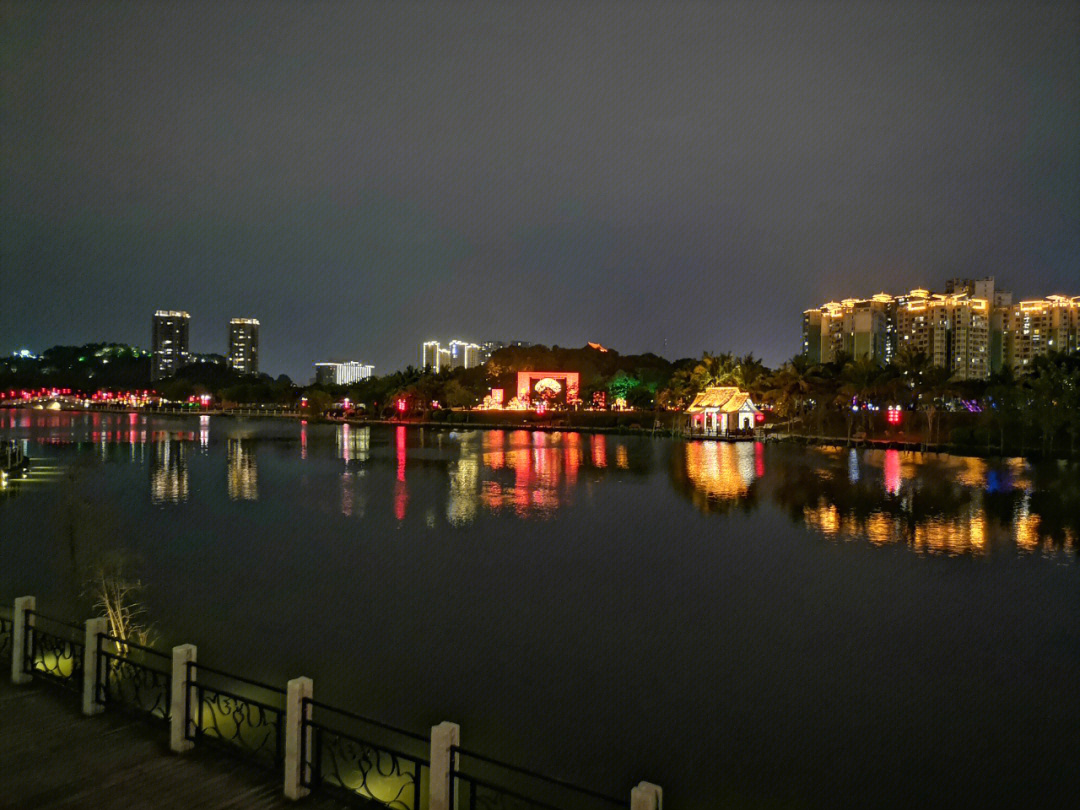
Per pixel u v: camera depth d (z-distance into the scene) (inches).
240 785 334.3
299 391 7273.6
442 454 2847.0
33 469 2151.8
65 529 1240.8
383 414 5989.2
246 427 4800.7
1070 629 770.8
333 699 599.8
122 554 1067.3
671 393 4456.2
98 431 4165.8
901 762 510.9
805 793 474.0
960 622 792.9
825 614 820.0
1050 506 1544.0
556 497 1699.1
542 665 676.7
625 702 601.0
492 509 1524.4
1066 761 513.7
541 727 558.9
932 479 2007.9
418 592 901.8
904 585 935.0
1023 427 2716.5
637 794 251.0
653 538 1226.6
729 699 608.4
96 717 398.3
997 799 468.4
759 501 1632.6
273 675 644.7
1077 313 6988.2
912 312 7308.1
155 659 648.4
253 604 847.7
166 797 321.7
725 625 785.6
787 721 571.2
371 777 469.4
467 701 599.8
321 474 2149.4
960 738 544.7
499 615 816.9
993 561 1062.4
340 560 1065.5
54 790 324.2
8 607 752.3
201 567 1016.2
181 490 1786.4
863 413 3599.9
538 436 4060.0
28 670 447.5
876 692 620.7
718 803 462.0
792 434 3681.1
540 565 1041.5
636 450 3053.6
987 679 647.1
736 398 3897.6
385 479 2033.7
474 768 498.6
